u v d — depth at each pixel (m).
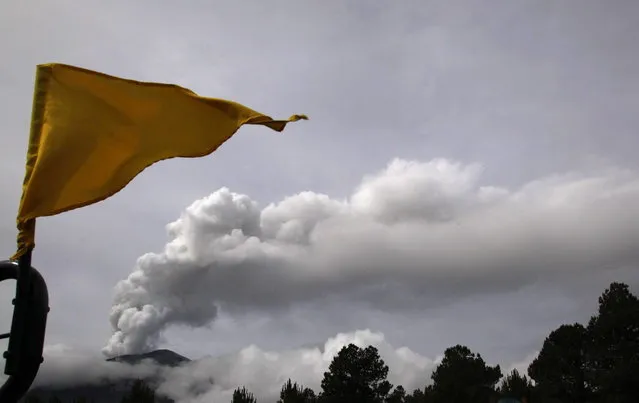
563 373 63.94
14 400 5.35
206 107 7.84
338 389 83.56
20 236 5.69
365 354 86.00
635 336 61.50
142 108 7.66
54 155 7.05
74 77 7.38
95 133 7.30
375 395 85.19
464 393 74.94
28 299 5.54
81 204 7.07
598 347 62.41
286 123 7.89
